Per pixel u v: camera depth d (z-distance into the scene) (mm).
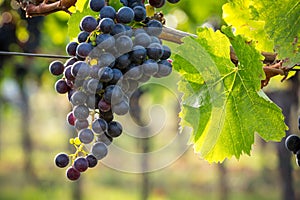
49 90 4023
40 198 5738
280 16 855
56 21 2260
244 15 890
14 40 2613
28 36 2607
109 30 735
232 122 824
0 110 4094
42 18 2541
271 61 872
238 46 809
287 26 851
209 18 1798
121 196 5844
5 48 2633
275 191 5832
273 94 2566
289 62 836
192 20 1807
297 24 848
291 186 3062
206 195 5918
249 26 889
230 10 895
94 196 5859
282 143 3041
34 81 3178
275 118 823
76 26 842
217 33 806
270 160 5793
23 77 3064
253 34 887
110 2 763
